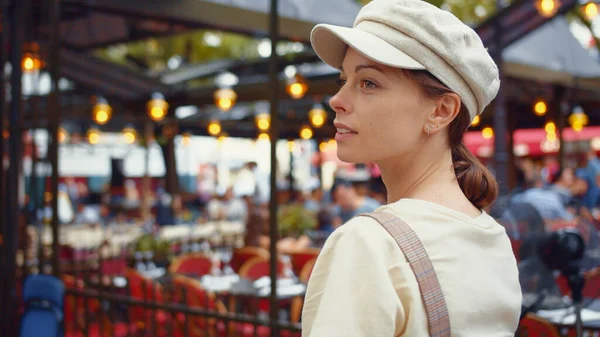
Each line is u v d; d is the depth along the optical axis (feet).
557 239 7.10
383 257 2.71
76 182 59.67
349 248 2.75
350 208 22.72
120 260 21.56
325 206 28.53
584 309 8.61
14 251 13.25
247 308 14.32
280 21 14.55
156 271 19.21
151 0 13.12
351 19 16.21
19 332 12.69
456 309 2.79
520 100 27.63
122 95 25.75
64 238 23.47
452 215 2.97
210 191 56.39
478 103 3.15
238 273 20.35
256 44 45.21
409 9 2.93
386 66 2.95
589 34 34.50
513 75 20.75
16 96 13.41
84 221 32.09
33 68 13.41
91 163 61.11
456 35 2.95
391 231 2.78
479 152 39.04
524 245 7.25
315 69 22.79
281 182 51.21
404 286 2.70
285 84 22.02
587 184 24.40
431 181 3.13
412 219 2.89
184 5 13.44
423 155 3.11
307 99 29.04
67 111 27.37
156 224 29.99
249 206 25.14
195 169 63.26
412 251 2.77
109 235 24.85
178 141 46.29
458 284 2.82
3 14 13.15
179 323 12.42
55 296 11.63
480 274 2.95
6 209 13.34
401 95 2.96
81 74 22.80
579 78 22.97
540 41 22.65
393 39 2.92
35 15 15.35
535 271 7.25
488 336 2.95
